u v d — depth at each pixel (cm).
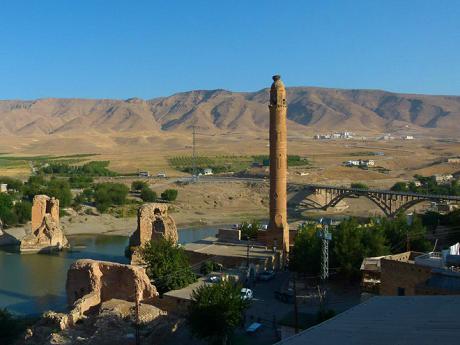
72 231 15012
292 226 12256
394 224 8462
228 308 5159
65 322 5488
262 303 6544
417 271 4975
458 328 2361
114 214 17462
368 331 2447
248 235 10156
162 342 5172
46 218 12700
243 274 7462
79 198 18600
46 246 12469
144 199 19738
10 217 14738
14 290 8888
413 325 2470
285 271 8306
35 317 7056
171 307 6188
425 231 8644
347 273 6962
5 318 5834
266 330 5609
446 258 4906
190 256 8856
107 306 5716
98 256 11831
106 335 4922
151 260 7100
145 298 6322
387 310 2841
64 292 8762
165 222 9744
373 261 6475
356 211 19838
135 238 11138
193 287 6806
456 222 9300
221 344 5206
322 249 6912
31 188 18100
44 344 4931
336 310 5875
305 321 5441
